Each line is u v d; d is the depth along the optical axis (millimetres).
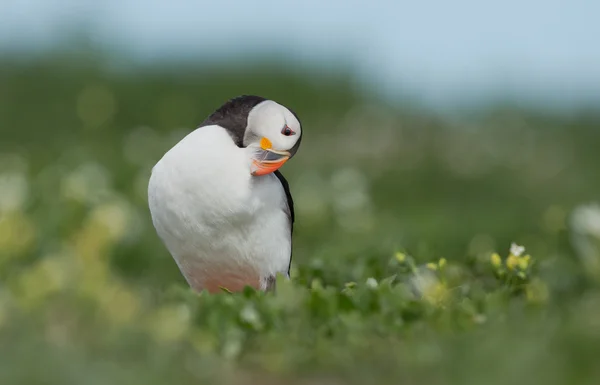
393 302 9789
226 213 11094
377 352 8820
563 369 8273
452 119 30203
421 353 8672
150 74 30922
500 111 30828
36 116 28031
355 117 29438
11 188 17422
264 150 11180
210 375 8367
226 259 11398
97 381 7832
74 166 22266
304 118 29578
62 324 9086
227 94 30172
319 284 10930
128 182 21031
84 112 27891
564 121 30656
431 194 24281
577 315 9500
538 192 24406
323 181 22922
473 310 9930
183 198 11117
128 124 28391
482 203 23750
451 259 16422
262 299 9836
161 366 8281
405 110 30531
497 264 11602
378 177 24953
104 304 9398
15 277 11656
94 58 30875
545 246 16281
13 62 30484
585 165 26859
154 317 9242
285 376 8539
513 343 8625
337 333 9141
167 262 16312
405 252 12477
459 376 8336
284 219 11500
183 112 28906
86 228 13750
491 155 26641
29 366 7879
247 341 9070
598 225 13430
